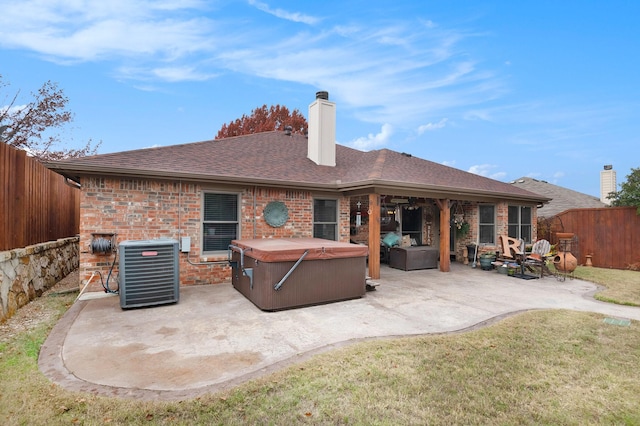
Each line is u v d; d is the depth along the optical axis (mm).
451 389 3412
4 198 5594
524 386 3504
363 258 7066
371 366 3832
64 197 9547
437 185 9844
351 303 6688
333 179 10109
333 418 2920
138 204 7395
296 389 3340
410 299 7035
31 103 14875
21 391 3238
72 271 10164
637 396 3350
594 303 6871
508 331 5039
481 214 12242
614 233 11961
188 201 7934
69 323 5270
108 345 4426
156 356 4109
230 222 8508
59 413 2908
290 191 9305
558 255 10289
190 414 2930
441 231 10570
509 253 10633
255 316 5746
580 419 2990
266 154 10828
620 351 4367
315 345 4488
